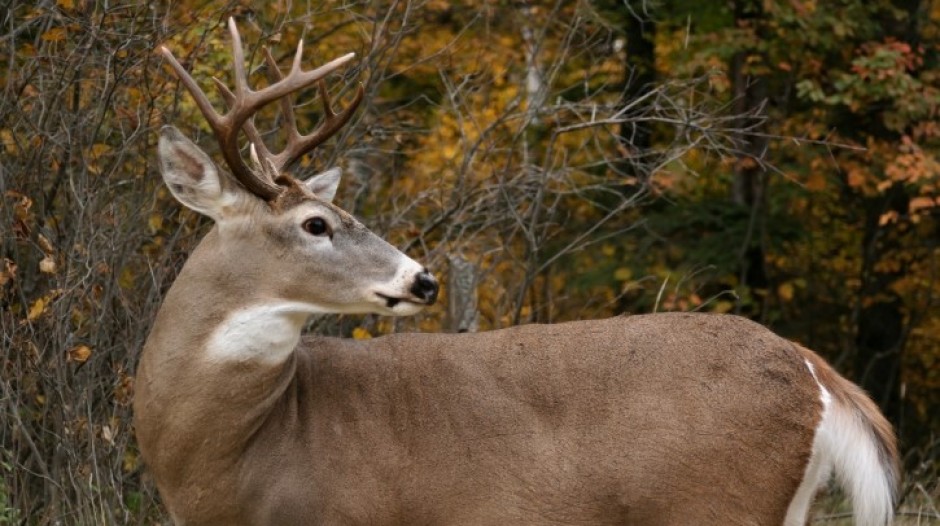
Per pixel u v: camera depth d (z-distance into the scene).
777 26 20.31
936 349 24.34
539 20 20.00
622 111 14.36
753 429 8.28
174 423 8.38
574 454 8.44
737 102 21.22
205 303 8.41
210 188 8.45
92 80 11.71
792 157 22.39
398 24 17.22
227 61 12.92
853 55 21.25
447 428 8.59
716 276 20.22
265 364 8.38
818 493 8.54
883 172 21.00
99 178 11.06
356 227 8.64
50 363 10.46
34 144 11.34
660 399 8.40
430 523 8.57
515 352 8.74
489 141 15.81
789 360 8.41
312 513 8.44
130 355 10.81
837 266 24.81
